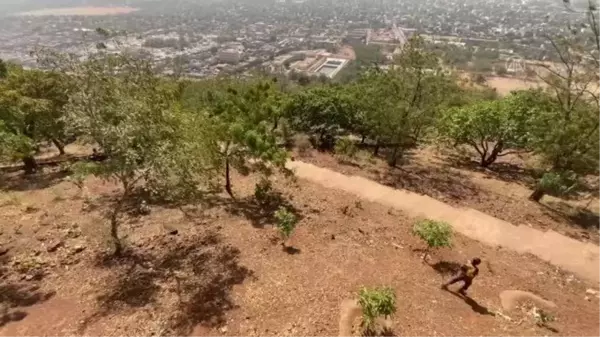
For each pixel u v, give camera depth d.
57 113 17.95
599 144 15.62
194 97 22.86
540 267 11.84
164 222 12.74
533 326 9.11
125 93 9.88
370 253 11.52
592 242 13.55
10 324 8.76
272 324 8.70
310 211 13.91
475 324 8.96
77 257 11.02
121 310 9.15
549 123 16.66
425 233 11.46
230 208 13.83
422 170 19.97
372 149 23.05
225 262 10.83
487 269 11.36
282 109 20.11
